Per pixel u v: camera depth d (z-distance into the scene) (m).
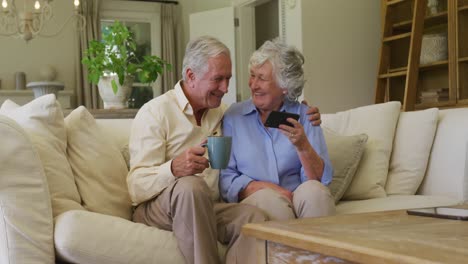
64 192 1.99
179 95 2.23
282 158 2.33
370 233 1.32
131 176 2.11
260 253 1.45
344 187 2.63
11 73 6.95
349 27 5.83
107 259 1.81
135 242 1.87
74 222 1.81
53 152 2.00
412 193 2.73
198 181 1.94
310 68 5.59
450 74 4.90
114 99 3.23
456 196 2.59
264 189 2.16
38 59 7.07
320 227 1.42
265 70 2.30
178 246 1.93
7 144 1.76
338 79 5.75
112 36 3.23
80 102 7.07
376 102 5.52
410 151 2.76
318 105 5.63
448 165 2.66
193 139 2.24
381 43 5.51
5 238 1.75
